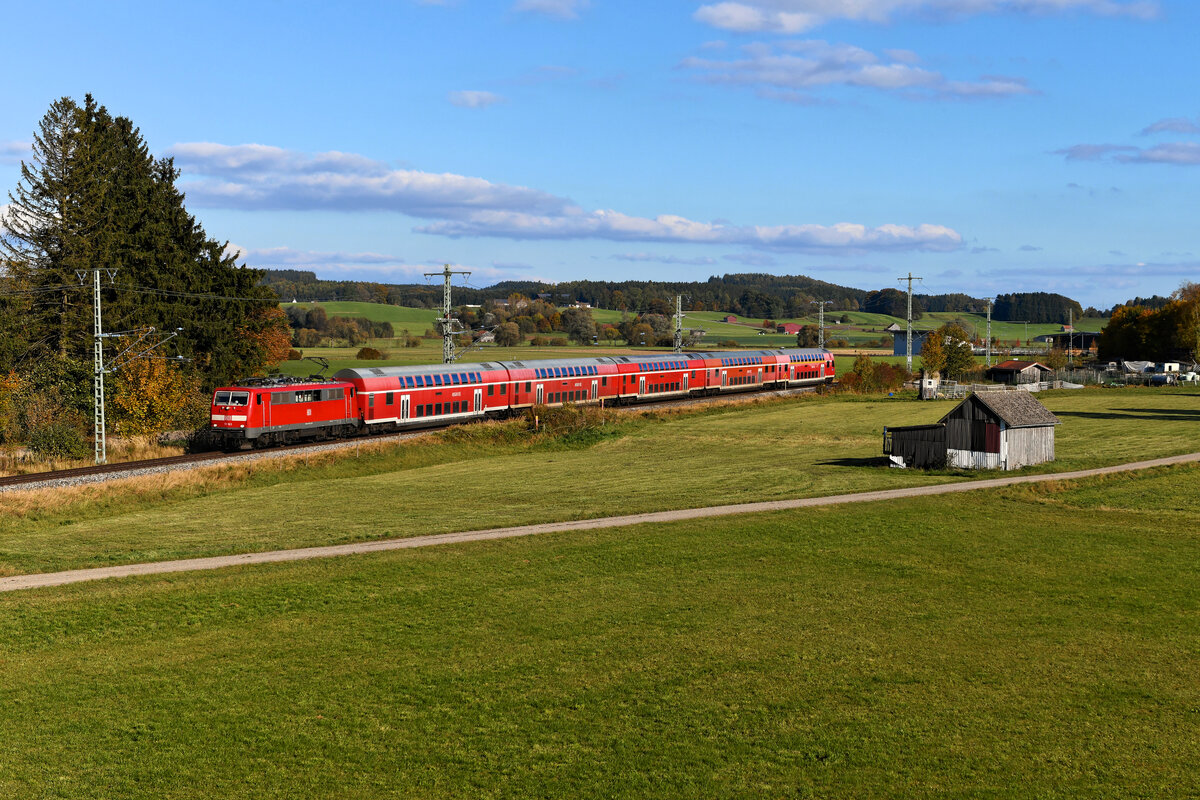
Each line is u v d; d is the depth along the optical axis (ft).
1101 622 91.97
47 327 254.47
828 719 70.69
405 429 253.65
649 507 154.40
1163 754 64.44
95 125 267.39
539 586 106.11
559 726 70.28
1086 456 209.67
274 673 80.94
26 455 203.72
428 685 78.13
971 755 64.75
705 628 91.30
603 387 313.53
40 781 62.64
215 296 282.15
